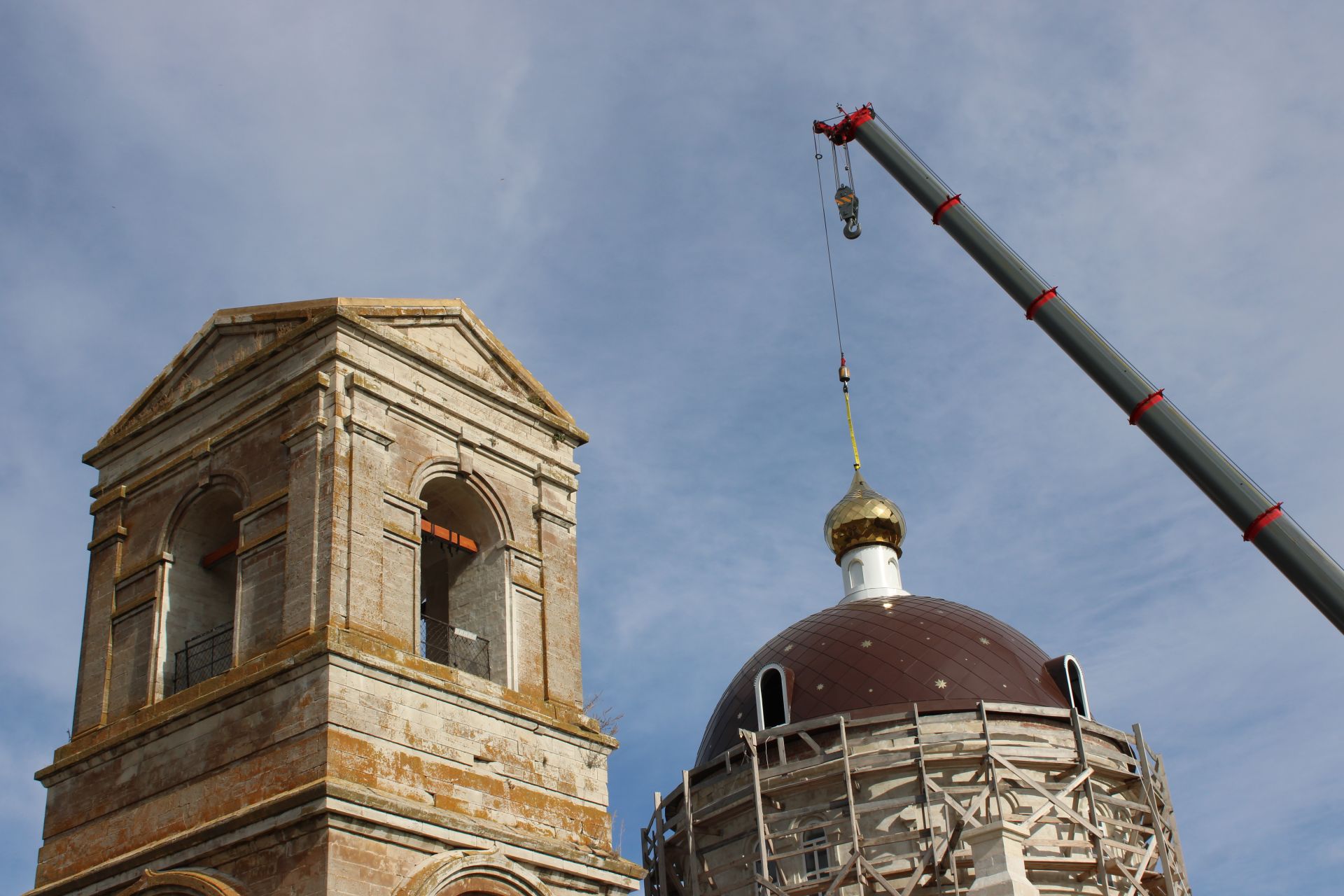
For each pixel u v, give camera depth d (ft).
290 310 102.32
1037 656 152.15
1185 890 143.54
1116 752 143.23
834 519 175.94
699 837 144.87
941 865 129.18
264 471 97.91
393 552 94.63
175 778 91.04
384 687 89.20
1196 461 97.71
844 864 132.46
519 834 91.25
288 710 87.51
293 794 83.05
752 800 139.54
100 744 95.14
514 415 107.65
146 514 104.53
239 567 95.45
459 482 102.27
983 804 131.34
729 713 153.28
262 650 91.56
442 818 87.25
